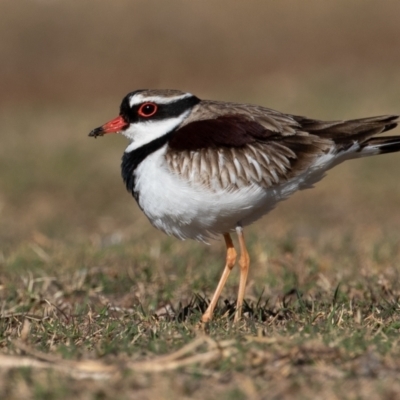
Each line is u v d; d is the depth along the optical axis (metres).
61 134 27.95
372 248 15.12
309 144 10.43
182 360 8.23
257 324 9.89
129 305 12.00
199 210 10.28
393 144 10.73
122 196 22.23
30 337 9.64
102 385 7.74
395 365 8.06
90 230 18.78
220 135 10.30
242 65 35.91
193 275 13.30
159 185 10.26
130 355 8.66
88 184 23.11
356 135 10.60
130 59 36.22
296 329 9.41
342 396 7.37
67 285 12.82
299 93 31.00
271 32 38.25
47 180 23.36
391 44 36.66
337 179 22.83
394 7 39.41
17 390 7.62
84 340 9.64
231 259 11.03
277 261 14.05
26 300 12.07
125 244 15.88
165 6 40.16
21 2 39.66
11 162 24.80
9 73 34.78
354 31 37.97
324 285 12.38
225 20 39.25
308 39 37.66
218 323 10.13
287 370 7.92
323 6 39.91
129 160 10.73
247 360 8.16
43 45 36.81
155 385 7.68
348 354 8.30
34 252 15.11
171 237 16.30
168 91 10.83
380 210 20.45
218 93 32.41
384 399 7.30
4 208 21.03
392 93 29.62
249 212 10.49
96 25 38.50
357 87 31.16
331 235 17.11
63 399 7.46
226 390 7.58
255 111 10.67
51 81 34.31
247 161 10.23
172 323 10.02
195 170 10.16
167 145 10.41
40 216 20.42
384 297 11.59
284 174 10.36
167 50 36.97
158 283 12.95
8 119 30.42
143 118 10.68
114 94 33.38
